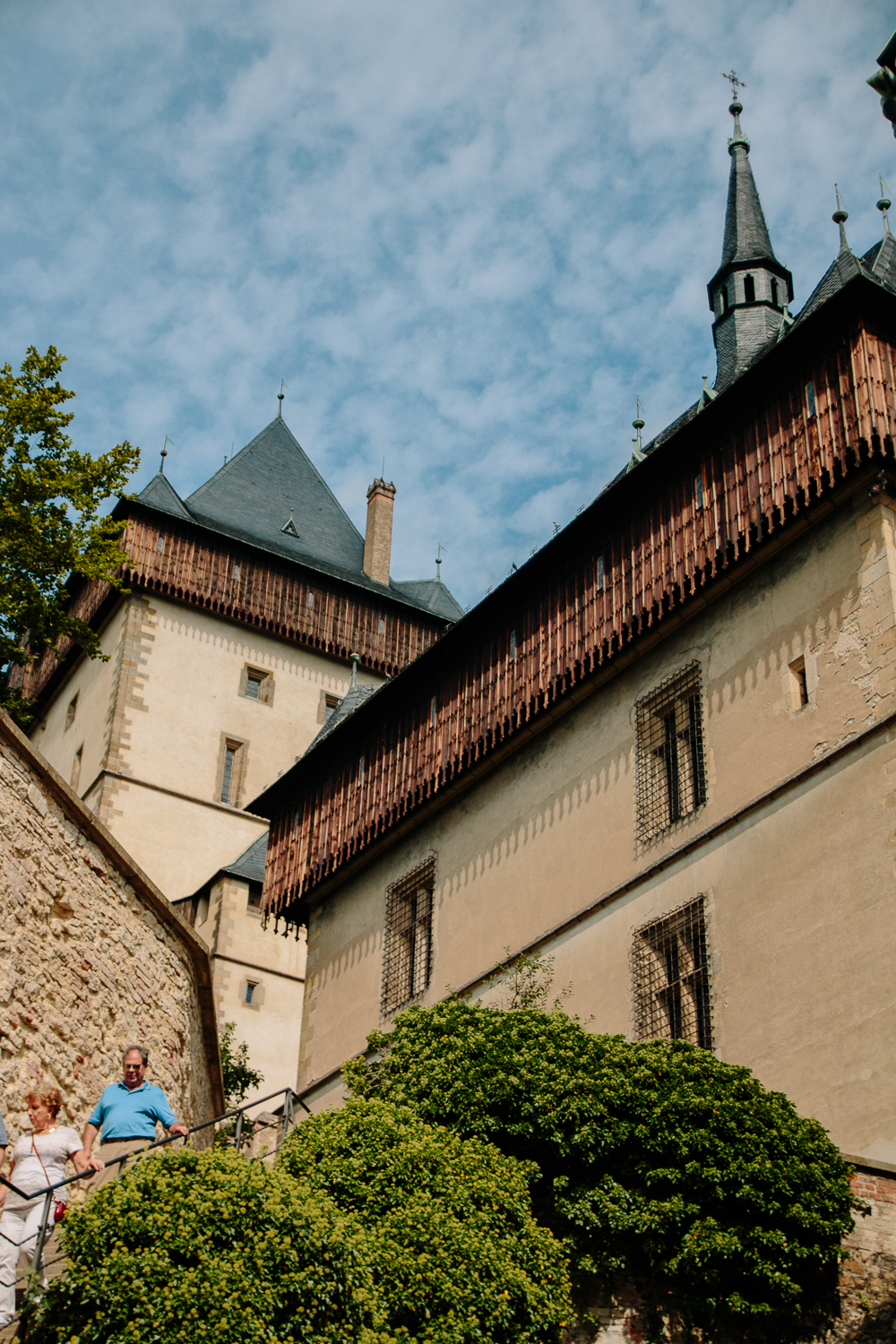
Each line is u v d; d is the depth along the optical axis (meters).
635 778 19.94
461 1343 11.75
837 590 17.78
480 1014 16.28
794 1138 14.11
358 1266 11.14
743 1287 13.59
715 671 19.25
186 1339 9.95
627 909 19.25
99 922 15.67
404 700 25.66
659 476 20.81
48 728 47.38
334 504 49.50
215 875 37.75
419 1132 13.91
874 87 10.93
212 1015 18.52
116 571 41.94
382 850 25.41
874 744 16.64
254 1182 11.08
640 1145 14.30
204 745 41.78
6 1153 12.09
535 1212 14.37
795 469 18.45
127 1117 12.18
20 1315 10.38
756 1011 16.86
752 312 27.00
